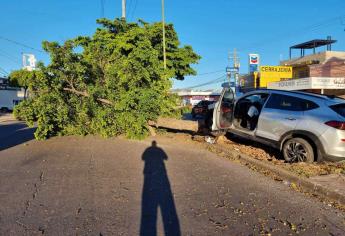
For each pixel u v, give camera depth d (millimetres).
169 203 5602
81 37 19266
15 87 58844
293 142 8375
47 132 12461
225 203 5613
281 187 6547
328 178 6680
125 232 4527
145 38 12648
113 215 5094
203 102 32031
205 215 5105
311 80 32094
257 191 6266
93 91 11945
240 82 50250
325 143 7754
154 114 12047
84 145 11133
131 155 9492
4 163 8602
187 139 12047
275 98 9156
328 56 40969
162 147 10695
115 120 12320
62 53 11773
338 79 32594
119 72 11625
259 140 9312
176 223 4816
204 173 7543
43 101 11609
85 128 12883
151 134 12891
